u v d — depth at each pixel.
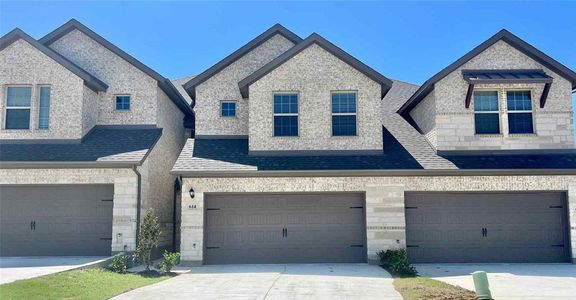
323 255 15.84
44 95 17.41
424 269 14.44
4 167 15.46
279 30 19.72
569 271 13.92
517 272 13.74
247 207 16.03
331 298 9.77
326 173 15.67
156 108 18.30
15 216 15.82
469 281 12.18
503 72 17.55
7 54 17.31
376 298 9.76
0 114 17.08
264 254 15.85
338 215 16.02
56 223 15.80
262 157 16.86
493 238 15.95
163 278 12.65
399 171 15.65
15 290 9.36
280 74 17.52
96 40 18.62
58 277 10.94
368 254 15.56
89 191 15.92
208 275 13.14
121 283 11.37
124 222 15.46
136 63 18.41
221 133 18.72
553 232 15.98
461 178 15.98
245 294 10.16
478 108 17.56
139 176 15.70
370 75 17.33
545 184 15.98
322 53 17.61
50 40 18.64
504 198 16.11
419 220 15.98
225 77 19.20
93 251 15.63
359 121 17.23
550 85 17.11
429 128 18.05
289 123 17.36
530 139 17.28
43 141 16.91
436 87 17.48
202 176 15.80
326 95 17.41
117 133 17.73
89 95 17.73
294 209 16.03
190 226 15.61
